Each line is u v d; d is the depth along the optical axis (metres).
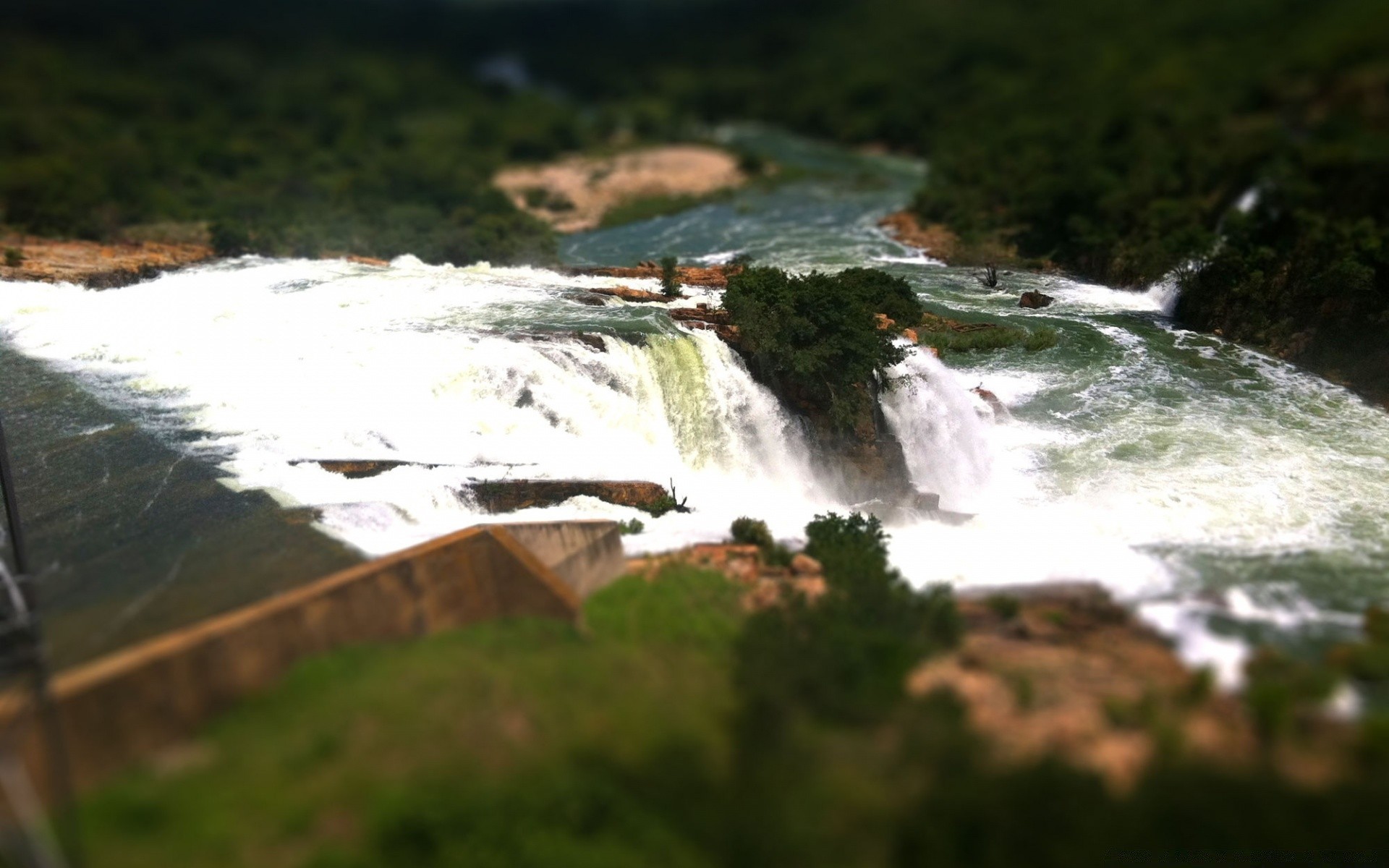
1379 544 28.69
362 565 23.88
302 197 67.69
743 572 25.69
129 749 17.80
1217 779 18.11
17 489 29.33
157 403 34.69
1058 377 41.34
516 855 16.47
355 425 32.91
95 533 26.70
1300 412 38.38
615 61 156.12
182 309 42.06
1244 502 31.59
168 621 22.19
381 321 39.19
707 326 36.91
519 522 28.34
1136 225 55.19
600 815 17.30
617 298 41.88
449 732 18.47
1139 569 27.02
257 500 28.09
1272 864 17.27
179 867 15.71
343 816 16.81
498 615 23.42
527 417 33.56
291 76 121.31
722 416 34.75
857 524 28.22
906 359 36.84
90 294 44.47
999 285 52.00
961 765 18.22
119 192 64.94
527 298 41.88
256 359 37.00
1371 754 18.61
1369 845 17.33
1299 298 43.91
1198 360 43.00
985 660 21.80
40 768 16.70
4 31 112.50
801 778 18.12
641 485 30.34
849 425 34.56
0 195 60.66
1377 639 22.61
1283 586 25.89
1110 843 17.19
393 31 158.62
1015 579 26.47
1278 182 54.03
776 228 65.94
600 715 19.22
